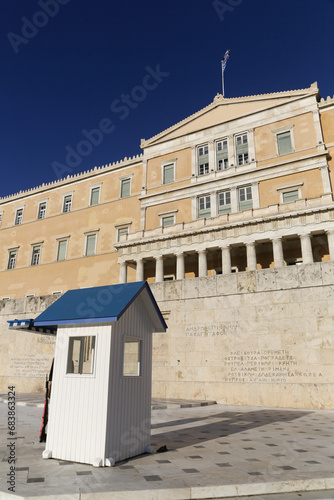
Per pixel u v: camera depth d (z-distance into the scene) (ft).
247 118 126.82
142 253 118.01
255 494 16.99
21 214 173.17
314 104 114.93
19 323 26.99
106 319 21.43
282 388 49.47
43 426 26.71
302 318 50.55
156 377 59.31
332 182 106.42
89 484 16.83
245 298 55.16
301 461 21.09
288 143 117.60
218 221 109.19
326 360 47.83
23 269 159.12
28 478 17.69
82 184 157.89
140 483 17.02
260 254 109.81
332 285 49.70
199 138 135.03
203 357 56.34
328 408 46.09
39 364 71.67
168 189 133.39
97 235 144.77
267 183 116.16
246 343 53.57
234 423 35.42
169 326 60.34
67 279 145.28
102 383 21.20
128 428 22.24
